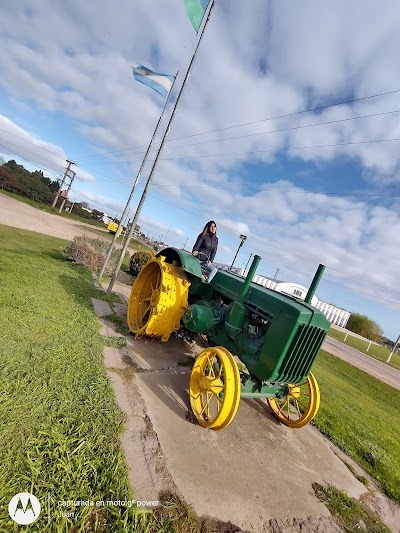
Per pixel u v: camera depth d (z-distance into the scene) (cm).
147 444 231
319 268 310
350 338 2983
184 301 401
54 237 1438
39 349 299
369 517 265
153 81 702
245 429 320
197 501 202
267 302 312
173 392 324
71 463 184
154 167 619
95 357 326
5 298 396
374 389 1016
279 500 237
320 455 333
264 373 287
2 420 197
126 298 660
